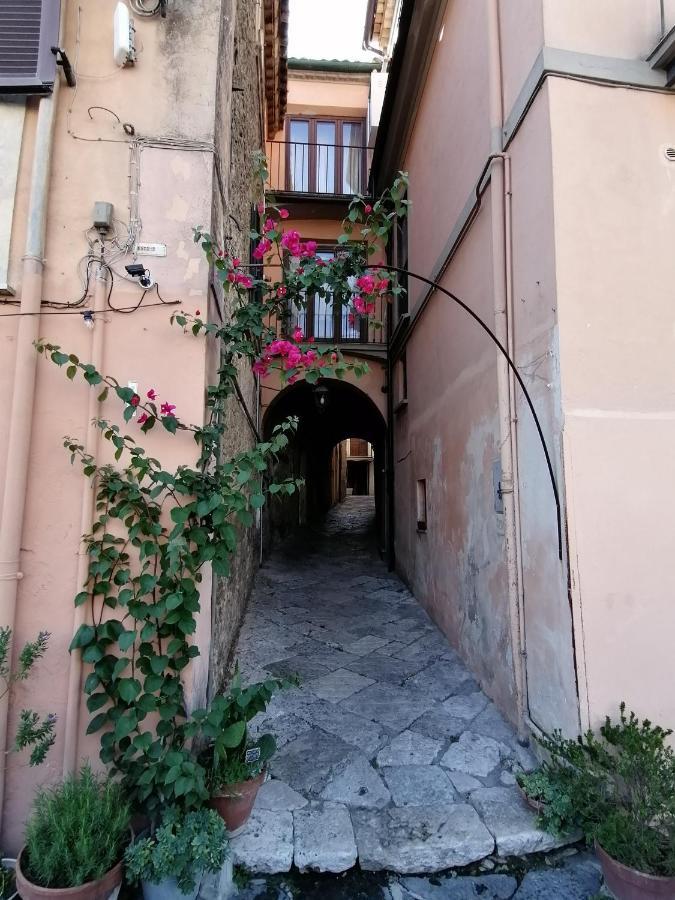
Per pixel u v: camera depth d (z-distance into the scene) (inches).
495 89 137.3
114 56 103.8
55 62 100.5
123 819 78.3
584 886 85.1
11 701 91.4
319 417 511.2
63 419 97.9
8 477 92.6
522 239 123.7
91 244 101.1
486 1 145.3
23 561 94.2
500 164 133.8
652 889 74.8
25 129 101.2
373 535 508.1
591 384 104.8
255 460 96.0
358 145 414.9
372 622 219.1
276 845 87.7
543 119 111.6
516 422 127.3
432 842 88.8
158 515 96.3
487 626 146.9
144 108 106.1
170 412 94.5
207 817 81.2
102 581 94.1
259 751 93.0
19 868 75.2
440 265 197.6
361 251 108.3
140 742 84.0
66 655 93.7
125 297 101.6
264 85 296.7
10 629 88.4
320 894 83.3
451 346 187.8
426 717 133.7
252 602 248.4
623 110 110.4
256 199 223.8
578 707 98.0
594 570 101.0
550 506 108.7
